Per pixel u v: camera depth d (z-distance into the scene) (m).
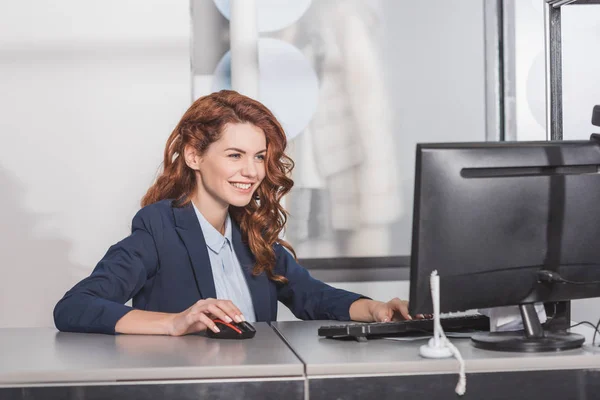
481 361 1.44
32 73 3.72
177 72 3.79
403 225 4.00
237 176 2.19
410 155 4.00
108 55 3.75
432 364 1.43
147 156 3.78
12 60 3.71
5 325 3.72
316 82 3.95
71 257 3.75
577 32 2.80
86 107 3.75
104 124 3.76
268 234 2.32
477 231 1.54
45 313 3.74
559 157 1.60
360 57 3.96
